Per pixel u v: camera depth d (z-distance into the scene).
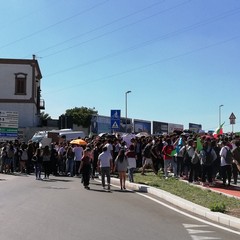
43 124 66.62
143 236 9.05
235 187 18.25
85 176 18.55
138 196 16.16
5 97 62.31
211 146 18.77
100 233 9.18
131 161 20.09
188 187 17.81
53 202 13.73
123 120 70.56
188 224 10.71
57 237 8.66
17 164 30.09
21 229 9.39
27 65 62.69
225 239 9.08
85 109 88.31
